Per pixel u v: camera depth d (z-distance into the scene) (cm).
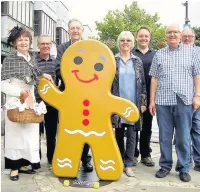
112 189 255
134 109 259
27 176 282
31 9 1262
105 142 266
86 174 291
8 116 254
